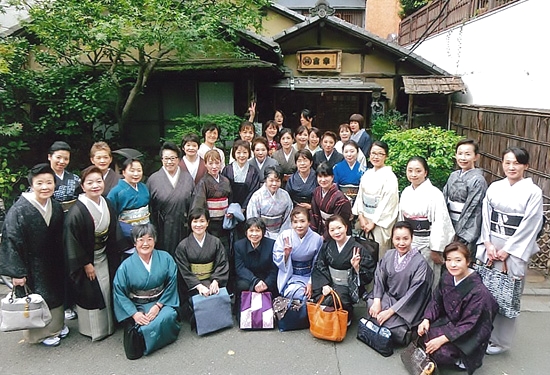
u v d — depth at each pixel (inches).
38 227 133.9
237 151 180.5
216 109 337.4
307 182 184.7
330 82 367.2
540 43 243.0
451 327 125.8
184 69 304.3
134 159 153.7
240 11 258.7
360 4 815.1
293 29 370.9
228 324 151.4
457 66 377.1
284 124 389.4
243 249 161.8
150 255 142.3
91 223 137.4
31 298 131.3
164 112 337.4
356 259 147.6
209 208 170.6
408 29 558.9
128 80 303.4
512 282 131.5
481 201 146.2
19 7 259.6
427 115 390.0
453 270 125.5
